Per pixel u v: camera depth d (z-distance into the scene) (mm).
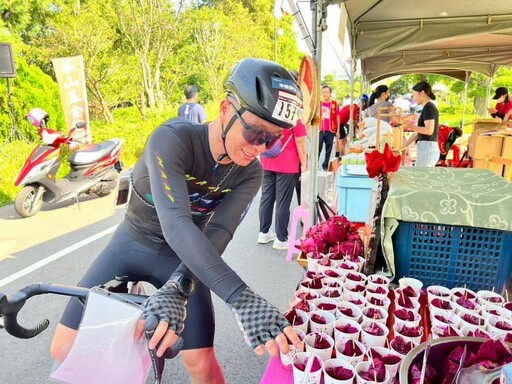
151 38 14898
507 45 7910
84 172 5547
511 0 4320
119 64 13703
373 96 8383
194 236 1050
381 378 1008
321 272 1707
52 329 2691
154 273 1546
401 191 1617
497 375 865
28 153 7887
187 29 16141
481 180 1842
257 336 946
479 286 1659
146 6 14031
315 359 1056
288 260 3809
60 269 3600
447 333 1214
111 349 859
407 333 1238
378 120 4645
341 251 1888
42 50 12711
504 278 1615
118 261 1556
